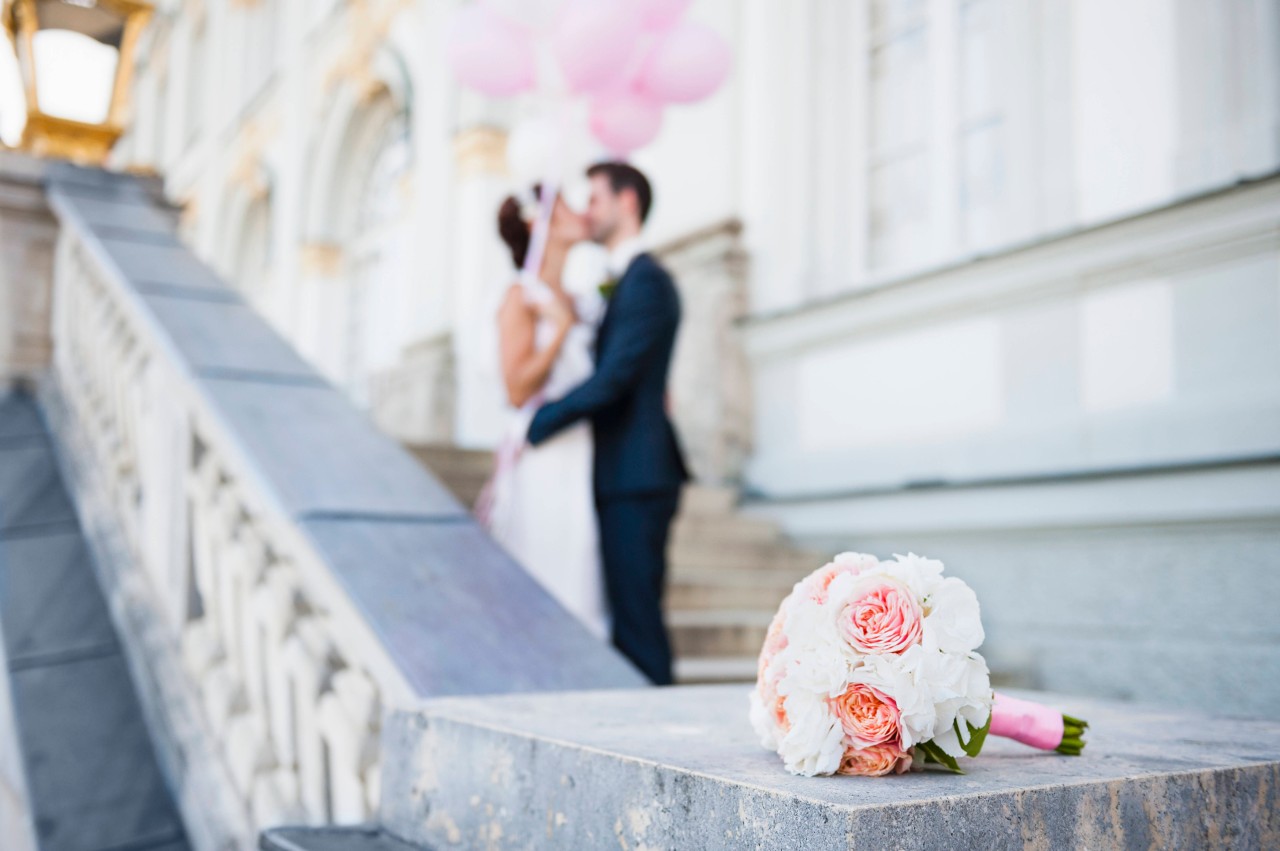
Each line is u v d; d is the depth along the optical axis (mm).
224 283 3205
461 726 1296
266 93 12312
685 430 5695
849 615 1031
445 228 7992
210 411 2275
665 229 6156
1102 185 4082
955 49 4891
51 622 2857
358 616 1690
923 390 4617
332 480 2107
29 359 4258
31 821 2268
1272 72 3545
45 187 4160
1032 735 1140
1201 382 3607
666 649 2557
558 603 1917
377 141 10555
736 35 5867
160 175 4344
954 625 1032
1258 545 3357
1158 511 3582
